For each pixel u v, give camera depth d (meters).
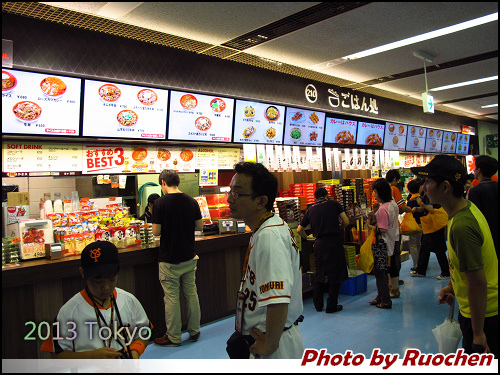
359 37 4.15
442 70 5.78
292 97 5.75
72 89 3.60
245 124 5.04
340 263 4.52
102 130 3.83
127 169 4.39
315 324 4.16
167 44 4.18
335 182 6.34
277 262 1.63
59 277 3.25
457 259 2.02
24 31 3.36
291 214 5.34
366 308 4.63
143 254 3.82
